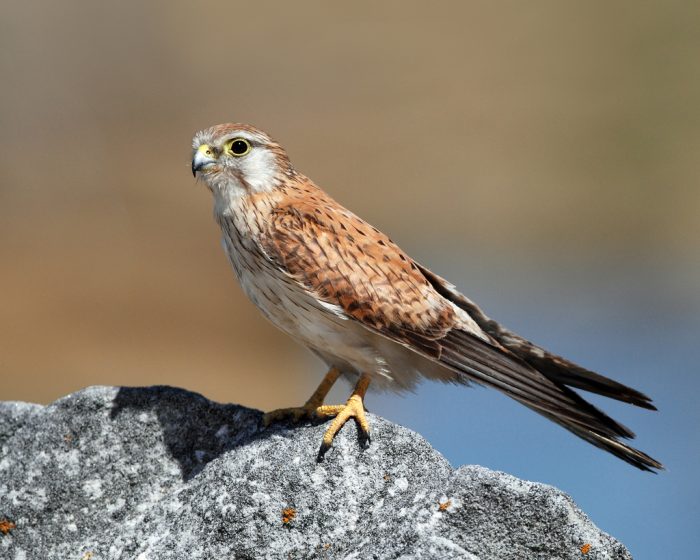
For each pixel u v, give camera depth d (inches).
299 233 244.7
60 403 227.6
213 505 203.6
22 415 232.2
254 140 254.2
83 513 219.6
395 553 184.5
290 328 254.5
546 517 184.4
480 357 240.1
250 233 250.5
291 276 241.8
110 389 229.0
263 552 199.3
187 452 224.5
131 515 217.9
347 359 248.1
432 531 184.7
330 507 202.4
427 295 244.7
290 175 260.5
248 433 225.9
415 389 253.9
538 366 251.1
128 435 224.7
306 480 205.2
